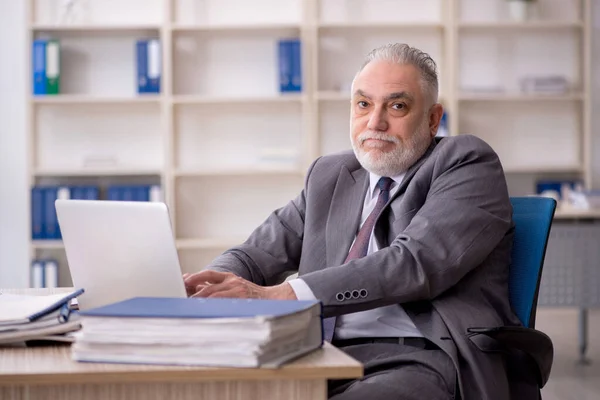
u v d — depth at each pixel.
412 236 2.15
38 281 6.27
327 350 1.56
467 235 2.17
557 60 6.78
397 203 2.33
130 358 1.44
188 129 6.73
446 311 2.14
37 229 6.28
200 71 6.69
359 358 2.20
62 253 6.52
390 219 2.33
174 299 1.61
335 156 2.61
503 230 2.25
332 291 1.99
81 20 6.64
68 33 6.58
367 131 2.39
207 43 6.69
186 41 6.67
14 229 6.62
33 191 6.27
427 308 2.19
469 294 2.21
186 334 1.42
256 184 6.79
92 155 6.60
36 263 6.27
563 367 5.18
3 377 1.38
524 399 2.17
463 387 2.03
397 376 2.01
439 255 2.12
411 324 2.22
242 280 1.97
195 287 2.00
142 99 6.37
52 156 6.67
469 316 2.14
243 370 1.40
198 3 6.71
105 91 6.64
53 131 6.66
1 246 6.61
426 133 2.42
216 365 1.41
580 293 5.08
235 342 1.40
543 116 6.83
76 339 1.47
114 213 1.83
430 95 2.42
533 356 2.06
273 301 1.58
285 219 2.66
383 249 2.12
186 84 6.69
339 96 6.42
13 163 6.61
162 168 6.52
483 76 6.76
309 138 6.52
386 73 2.38
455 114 6.42
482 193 2.25
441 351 2.12
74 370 1.40
